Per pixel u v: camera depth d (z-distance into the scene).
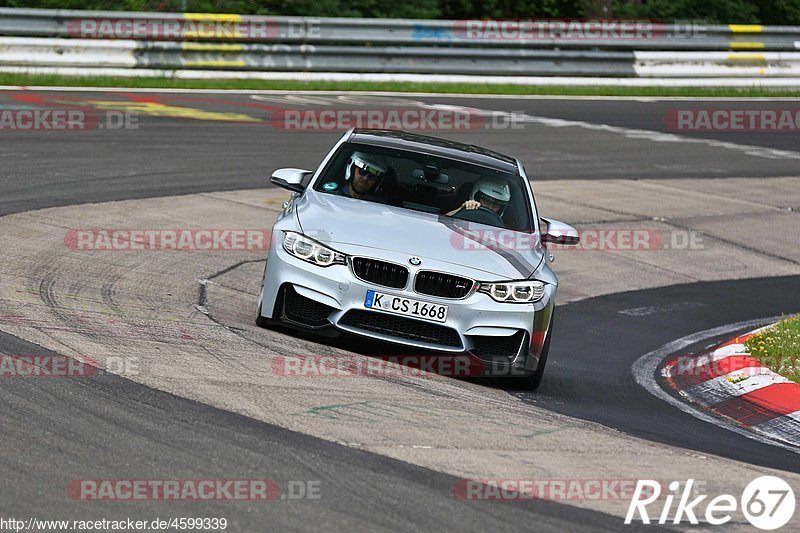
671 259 44.66
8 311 23.80
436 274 23.66
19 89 60.69
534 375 24.69
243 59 71.94
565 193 52.12
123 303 26.73
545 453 18.67
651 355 31.45
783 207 55.34
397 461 16.98
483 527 14.73
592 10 101.31
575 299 37.94
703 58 86.44
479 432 19.38
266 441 17.16
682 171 60.28
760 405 25.58
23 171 42.44
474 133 61.19
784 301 40.59
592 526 15.35
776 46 89.12
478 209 26.69
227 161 49.34
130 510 14.05
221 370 21.11
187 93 65.38
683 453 20.16
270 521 14.12
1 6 78.81
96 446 16.14
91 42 67.06
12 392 18.14
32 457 15.44
